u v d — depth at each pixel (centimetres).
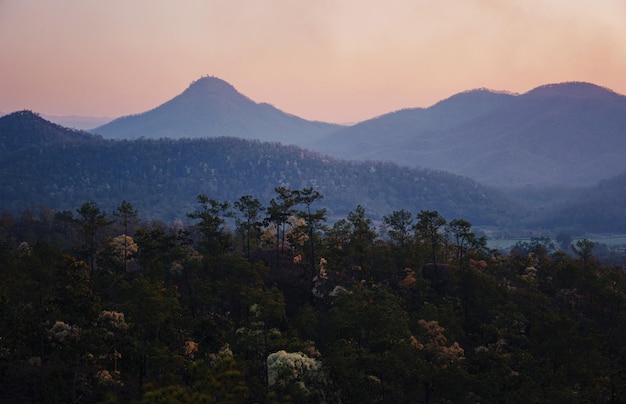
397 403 5312
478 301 8238
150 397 3256
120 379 5666
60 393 5056
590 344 6134
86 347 5128
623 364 7400
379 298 7750
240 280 7562
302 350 5875
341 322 6606
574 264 9375
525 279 8794
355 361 5294
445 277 9538
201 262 8581
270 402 4091
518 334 7394
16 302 6388
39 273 7162
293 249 10481
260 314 5988
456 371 5416
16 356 5597
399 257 9519
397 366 5209
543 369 5988
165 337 5978
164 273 8344
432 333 6438
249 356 6138
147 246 8512
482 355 6350
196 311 7619
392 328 6241
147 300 5731
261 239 10838
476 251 10875
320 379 5259
